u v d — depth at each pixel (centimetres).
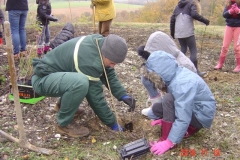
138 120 368
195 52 529
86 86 292
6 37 264
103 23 618
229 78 519
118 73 522
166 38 360
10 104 399
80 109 372
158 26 974
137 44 721
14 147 306
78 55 300
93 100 313
